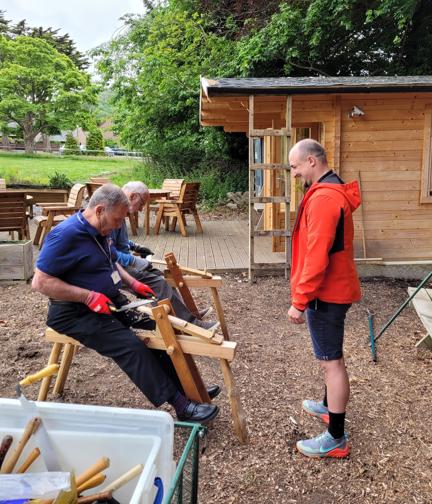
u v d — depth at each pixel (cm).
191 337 289
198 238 966
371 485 267
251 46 1359
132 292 352
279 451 294
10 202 800
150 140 1819
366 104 689
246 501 254
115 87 1830
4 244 668
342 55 1405
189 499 183
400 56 1411
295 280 282
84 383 375
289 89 627
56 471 175
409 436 312
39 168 2670
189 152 1809
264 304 586
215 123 970
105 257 292
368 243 721
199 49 1697
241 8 1583
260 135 657
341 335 278
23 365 409
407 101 689
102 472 171
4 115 3334
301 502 254
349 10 1216
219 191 1605
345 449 288
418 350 447
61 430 177
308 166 275
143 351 284
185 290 421
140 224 1166
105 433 175
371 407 346
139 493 144
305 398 357
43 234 842
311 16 1242
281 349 449
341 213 260
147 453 173
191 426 180
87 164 2984
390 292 643
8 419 181
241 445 298
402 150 702
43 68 3195
